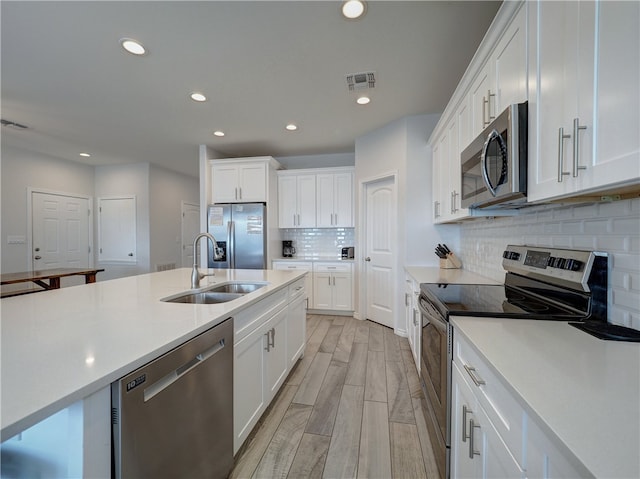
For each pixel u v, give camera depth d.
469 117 1.89
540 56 1.05
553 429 0.53
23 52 2.13
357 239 4.07
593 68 0.79
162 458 0.95
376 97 2.85
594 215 1.19
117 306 1.41
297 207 4.57
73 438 0.71
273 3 1.69
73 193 5.29
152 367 0.89
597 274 1.13
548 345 0.92
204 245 4.29
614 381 0.69
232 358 1.37
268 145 4.38
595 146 0.79
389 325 3.62
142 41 2.02
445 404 1.30
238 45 2.07
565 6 0.91
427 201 3.28
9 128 3.64
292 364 2.38
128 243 5.58
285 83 2.59
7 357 0.83
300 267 4.35
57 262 5.01
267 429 1.76
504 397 0.77
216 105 3.02
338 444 1.64
